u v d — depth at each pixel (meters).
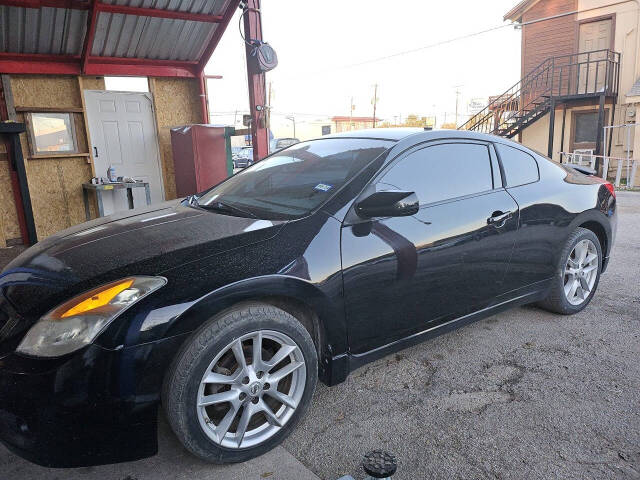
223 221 2.47
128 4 6.12
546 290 3.47
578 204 3.55
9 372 1.80
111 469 2.09
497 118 17.33
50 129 6.75
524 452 2.15
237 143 55.44
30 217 5.78
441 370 2.89
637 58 14.42
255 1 6.29
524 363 2.96
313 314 2.37
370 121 71.62
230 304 2.02
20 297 1.98
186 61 7.53
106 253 2.17
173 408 1.92
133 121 7.47
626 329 3.45
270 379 2.14
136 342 1.84
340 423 2.39
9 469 2.11
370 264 2.40
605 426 2.32
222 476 2.04
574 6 15.37
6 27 5.82
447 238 2.71
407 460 2.11
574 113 15.67
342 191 2.48
